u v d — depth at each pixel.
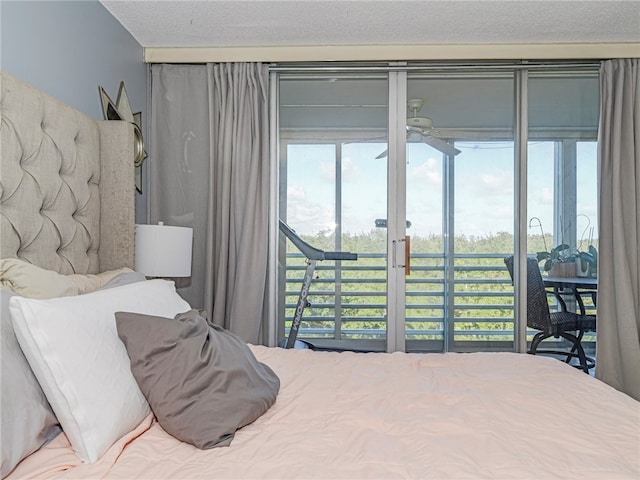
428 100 3.04
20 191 1.46
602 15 2.51
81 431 1.00
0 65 1.58
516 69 2.99
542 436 1.13
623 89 2.88
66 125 1.74
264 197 2.96
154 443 1.10
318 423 1.24
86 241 1.91
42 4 1.82
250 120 2.97
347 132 3.07
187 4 2.40
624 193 2.87
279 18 2.56
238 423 1.14
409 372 1.70
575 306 3.01
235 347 1.35
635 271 2.83
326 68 2.99
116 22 2.53
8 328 1.04
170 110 3.03
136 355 1.15
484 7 2.43
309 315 3.08
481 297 3.05
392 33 2.76
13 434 0.93
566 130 3.01
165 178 3.02
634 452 1.04
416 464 0.99
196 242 3.03
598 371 2.88
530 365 1.78
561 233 3.02
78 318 1.10
